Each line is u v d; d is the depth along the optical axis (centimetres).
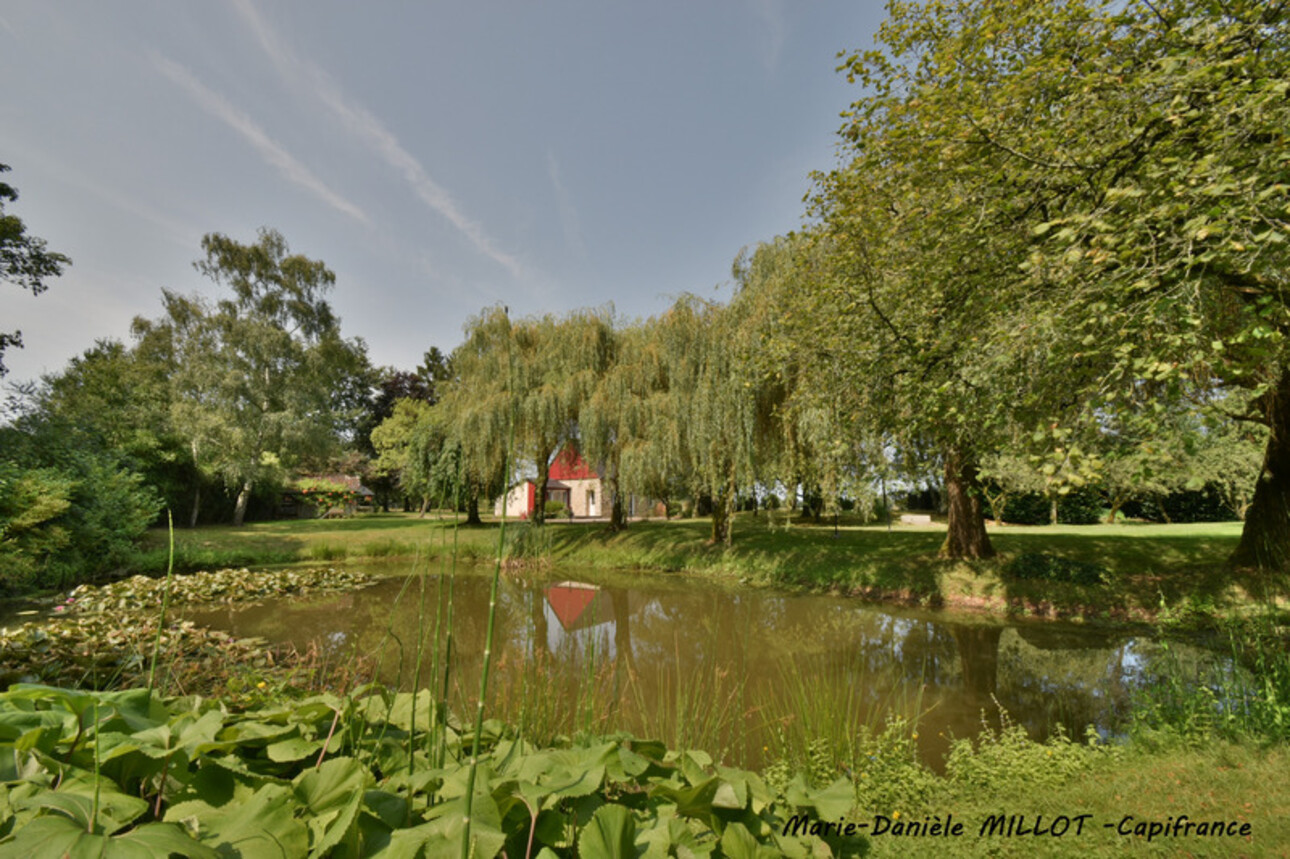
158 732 152
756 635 938
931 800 357
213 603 1188
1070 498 2398
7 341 1658
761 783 193
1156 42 477
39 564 1202
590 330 1803
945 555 1312
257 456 2611
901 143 575
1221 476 1747
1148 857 251
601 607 1180
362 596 1277
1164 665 630
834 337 719
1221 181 368
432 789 153
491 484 1778
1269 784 307
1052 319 423
